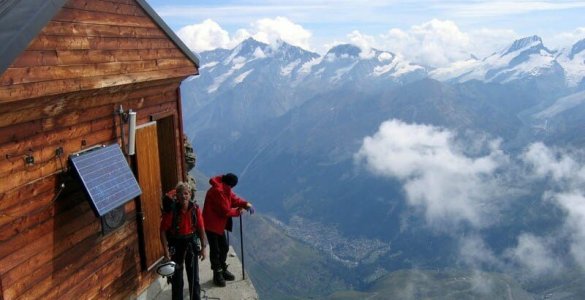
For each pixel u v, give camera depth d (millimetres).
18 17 3762
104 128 5203
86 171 4594
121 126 5484
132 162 5812
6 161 3859
